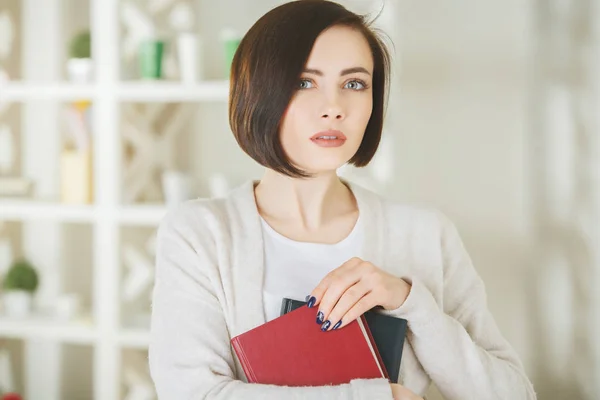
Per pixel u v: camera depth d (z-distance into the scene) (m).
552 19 2.26
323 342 0.95
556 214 2.28
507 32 2.39
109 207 2.35
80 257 2.80
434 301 1.02
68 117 2.50
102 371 2.36
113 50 2.33
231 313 1.02
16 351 2.77
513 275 2.41
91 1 2.73
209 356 0.97
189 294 1.02
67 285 2.80
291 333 0.95
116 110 2.34
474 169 2.43
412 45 2.44
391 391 0.90
